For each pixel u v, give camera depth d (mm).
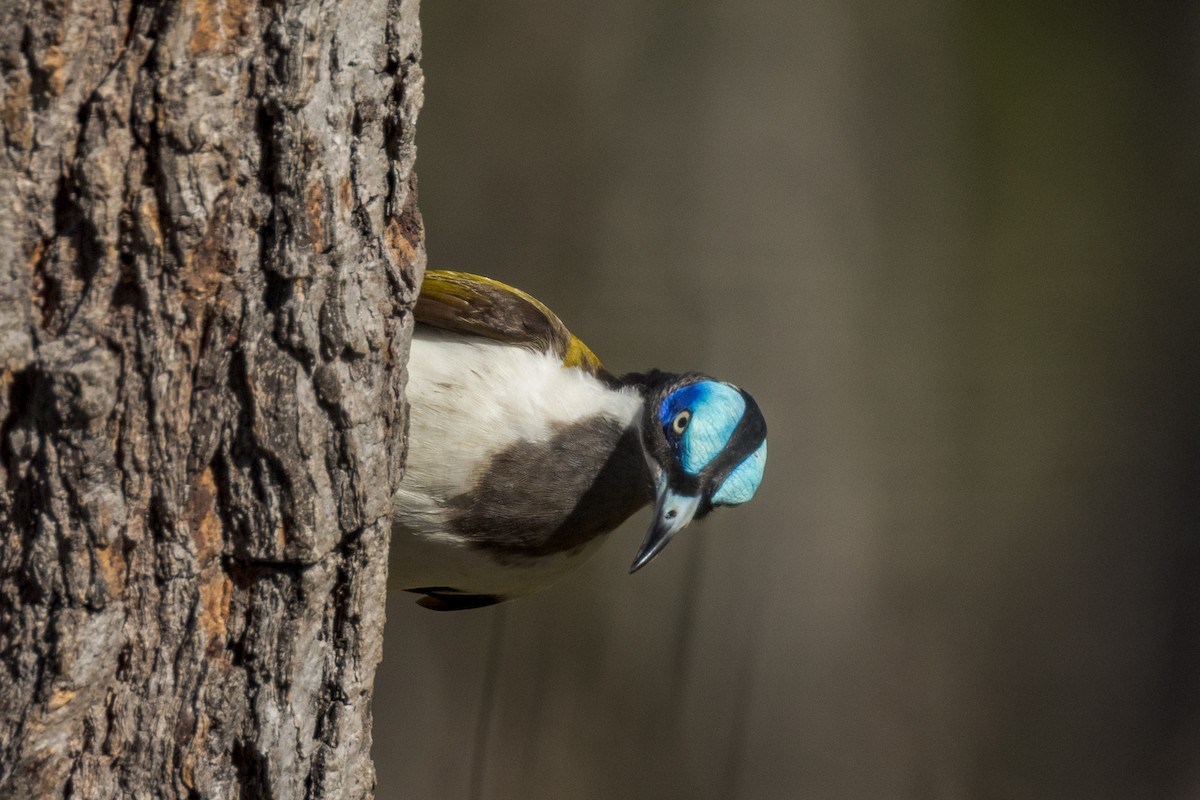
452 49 13570
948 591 14570
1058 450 14719
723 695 13977
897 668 14531
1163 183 14953
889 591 14523
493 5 13539
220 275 4621
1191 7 14922
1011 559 14703
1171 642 14844
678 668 13898
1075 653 14750
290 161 4668
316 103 4723
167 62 4305
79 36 4180
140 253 4410
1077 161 14797
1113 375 14875
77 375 4266
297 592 4941
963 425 14672
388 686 13844
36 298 4312
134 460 4531
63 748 4480
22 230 4227
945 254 14570
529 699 13727
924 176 14445
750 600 14180
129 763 4668
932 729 14406
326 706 5156
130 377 4480
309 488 4887
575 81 13656
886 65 14180
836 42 13969
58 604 4410
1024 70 14703
